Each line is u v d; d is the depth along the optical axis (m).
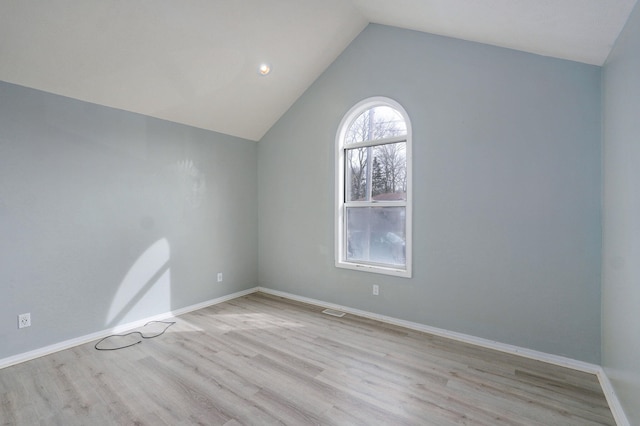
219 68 3.10
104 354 2.56
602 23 1.69
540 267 2.47
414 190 3.06
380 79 3.29
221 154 4.00
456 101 2.82
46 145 2.56
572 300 2.35
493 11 1.99
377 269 3.33
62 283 2.66
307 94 3.92
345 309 3.62
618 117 1.83
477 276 2.75
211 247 3.89
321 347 2.69
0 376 2.22
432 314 3.00
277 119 4.23
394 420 1.78
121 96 2.91
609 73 2.01
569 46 2.10
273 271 4.36
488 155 2.67
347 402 1.94
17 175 2.42
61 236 2.65
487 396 2.00
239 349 2.65
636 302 1.56
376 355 2.55
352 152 3.64
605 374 2.12
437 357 2.51
